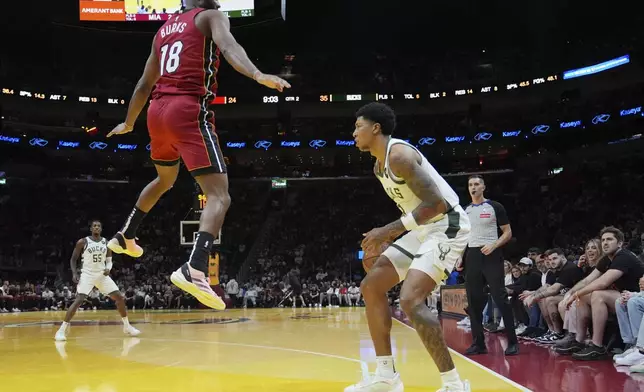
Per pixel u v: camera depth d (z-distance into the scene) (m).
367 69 35.19
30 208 30.05
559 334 7.19
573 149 30.17
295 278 22.83
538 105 32.75
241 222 32.50
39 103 31.53
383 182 3.62
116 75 34.12
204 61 3.10
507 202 30.58
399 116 34.84
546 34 31.84
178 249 29.39
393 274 3.56
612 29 29.77
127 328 8.63
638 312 5.14
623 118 28.20
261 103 34.31
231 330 9.54
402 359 5.54
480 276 6.11
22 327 10.76
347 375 4.52
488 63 33.94
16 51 31.84
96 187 32.97
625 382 4.12
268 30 32.12
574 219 26.55
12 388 3.95
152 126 3.12
